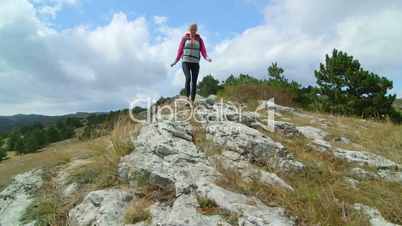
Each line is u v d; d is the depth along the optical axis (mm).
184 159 5516
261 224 3725
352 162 6402
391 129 9508
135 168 5328
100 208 4484
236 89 15836
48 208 5098
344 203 4617
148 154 5781
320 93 18391
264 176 5109
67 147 8180
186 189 4613
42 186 5980
